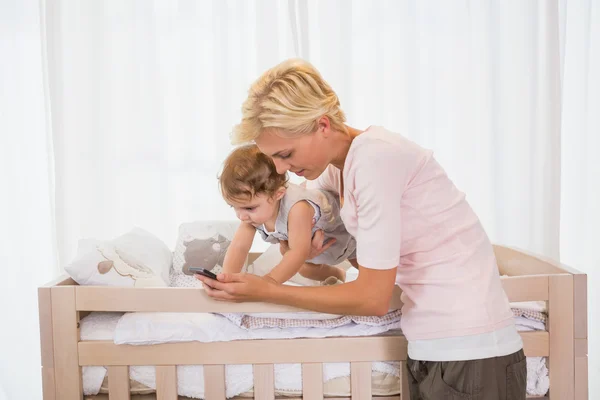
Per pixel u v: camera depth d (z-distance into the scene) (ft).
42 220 8.30
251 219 5.23
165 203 8.13
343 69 8.07
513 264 6.52
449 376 4.25
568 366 5.24
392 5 8.15
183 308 5.09
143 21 7.93
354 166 4.23
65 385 5.20
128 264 5.77
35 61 8.07
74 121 7.97
